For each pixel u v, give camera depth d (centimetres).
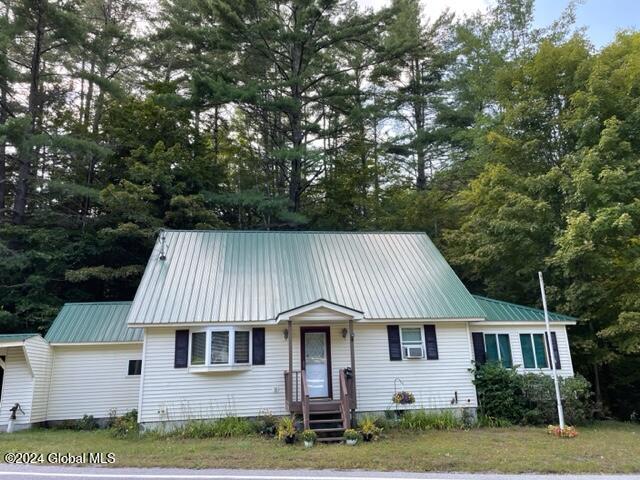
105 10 3028
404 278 1664
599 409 1574
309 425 1214
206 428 1238
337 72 2709
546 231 1847
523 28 2656
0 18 2148
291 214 2498
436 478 802
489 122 2341
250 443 1112
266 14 2591
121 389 1548
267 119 2770
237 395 1360
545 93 2045
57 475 810
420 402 1432
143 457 947
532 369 1572
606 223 1548
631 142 1767
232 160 2983
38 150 2378
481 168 2570
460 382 1472
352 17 2616
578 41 1998
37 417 1443
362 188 2973
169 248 1706
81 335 1563
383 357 1465
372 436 1156
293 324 1436
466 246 2203
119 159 2564
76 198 2522
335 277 1636
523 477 817
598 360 1688
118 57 2823
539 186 1855
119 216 2388
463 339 1520
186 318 1368
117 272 2222
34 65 2344
